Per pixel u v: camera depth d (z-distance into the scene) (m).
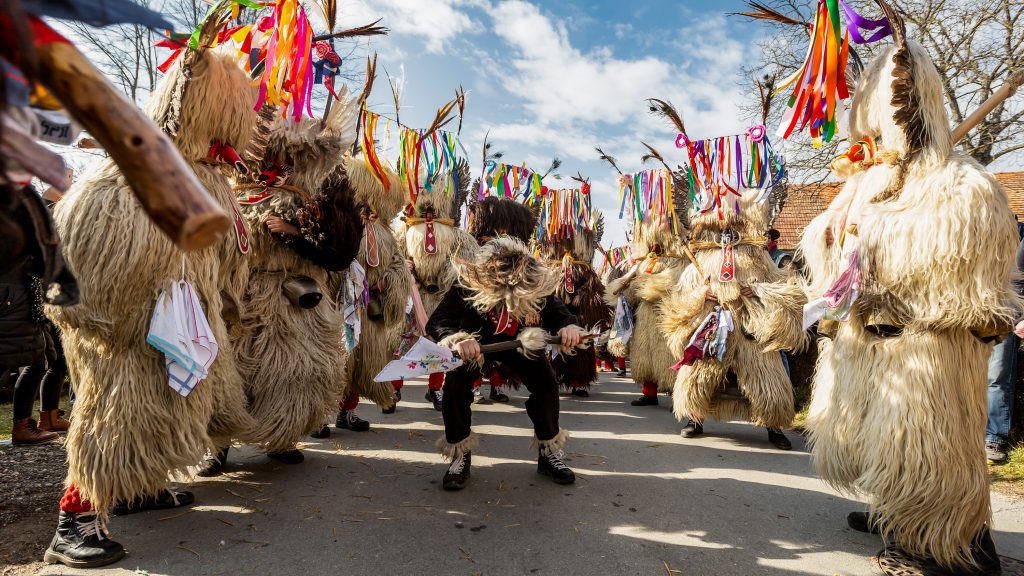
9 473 3.51
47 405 4.46
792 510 3.26
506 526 2.96
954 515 2.32
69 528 2.49
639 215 6.38
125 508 2.99
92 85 0.67
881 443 2.42
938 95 2.47
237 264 3.11
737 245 4.84
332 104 3.78
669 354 5.90
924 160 2.45
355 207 3.83
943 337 2.40
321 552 2.63
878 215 2.50
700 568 2.56
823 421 2.79
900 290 2.46
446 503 3.26
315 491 3.40
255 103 2.93
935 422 2.33
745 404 4.69
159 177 0.66
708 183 4.94
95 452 2.36
